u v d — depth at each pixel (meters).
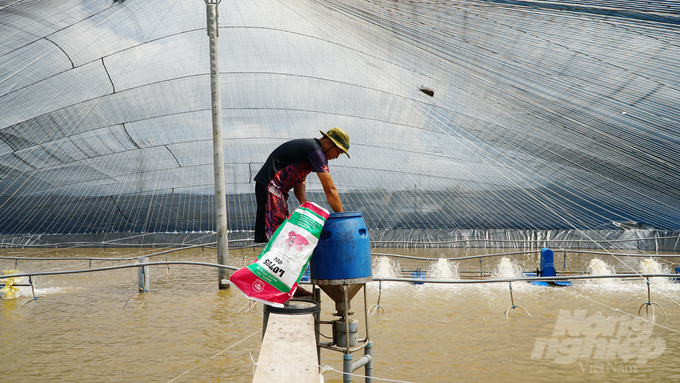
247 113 28.11
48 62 24.59
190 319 11.02
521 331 9.69
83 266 23.56
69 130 27.84
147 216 33.56
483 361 7.76
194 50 25.48
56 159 29.58
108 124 27.70
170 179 31.36
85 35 23.69
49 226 34.44
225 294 14.30
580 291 14.36
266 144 29.72
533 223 29.05
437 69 22.45
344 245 3.88
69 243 33.06
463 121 25.64
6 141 28.05
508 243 28.67
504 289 14.89
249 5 23.80
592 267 17.88
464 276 18.56
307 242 3.59
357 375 7.07
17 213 33.53
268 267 3.51
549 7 15.66
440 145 27.95
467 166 28.19
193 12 24.08
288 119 28.47
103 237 33.72
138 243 33.00
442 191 30.22
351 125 28.59
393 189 30.92
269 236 4.01
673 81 15.56
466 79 21.98
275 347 3.64
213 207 33.03
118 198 32.50
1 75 24.59
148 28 24.23
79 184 31.52
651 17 13.95
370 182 30.78
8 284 14.19
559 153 23.28
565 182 25.20
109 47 24.48
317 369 3.22
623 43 15.52
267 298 3.48
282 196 4.07
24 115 26.84
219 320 10.87
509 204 28.84
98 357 8.19
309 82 26.84
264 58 25.83
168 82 26.33
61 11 22.31
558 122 21.03
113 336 9.60
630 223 25.55
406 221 31.88
